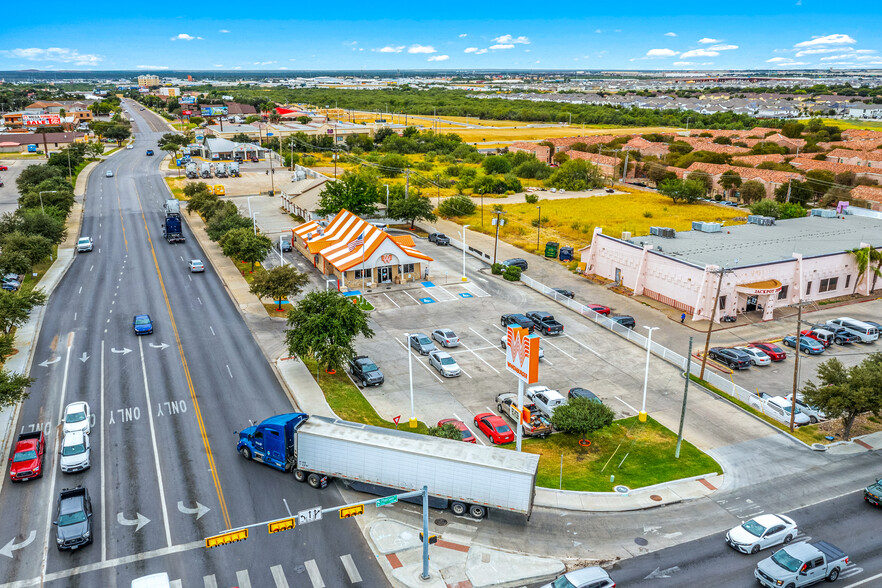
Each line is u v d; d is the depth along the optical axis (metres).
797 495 34.75
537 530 31.41
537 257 84.06
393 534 30.77
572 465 37.44
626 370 50.62
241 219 84.62
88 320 58.31
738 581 27.92
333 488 34.34
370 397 45.03
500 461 30.69
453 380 48.03
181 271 74.94
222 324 58.12
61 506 30.27
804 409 43.75
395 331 57.62
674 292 65.00
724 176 129.38
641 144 171.75
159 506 32.34
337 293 49.47
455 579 27.84
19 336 53.97
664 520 32.44
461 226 101.69
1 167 148.00
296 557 29.00
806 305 66.12
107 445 37.91
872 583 28.03
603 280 74.25
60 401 43.09
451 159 172.50
